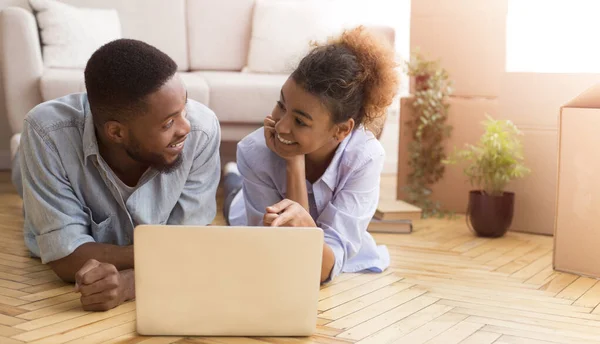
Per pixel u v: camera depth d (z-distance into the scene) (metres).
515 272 2.28
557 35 3.29
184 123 1.73
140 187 1.90
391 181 4.26
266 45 3.97
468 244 2.68
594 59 3.24
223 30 4.13
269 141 1.88
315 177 2.10
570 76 2.79
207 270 1.53
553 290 2.08
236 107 3.46
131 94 1.65
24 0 3.79
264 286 1.56
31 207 1.85
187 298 1.55
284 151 1.85
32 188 1.84
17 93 3.24
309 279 1.57
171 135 1.72
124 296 1.78
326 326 1.69
